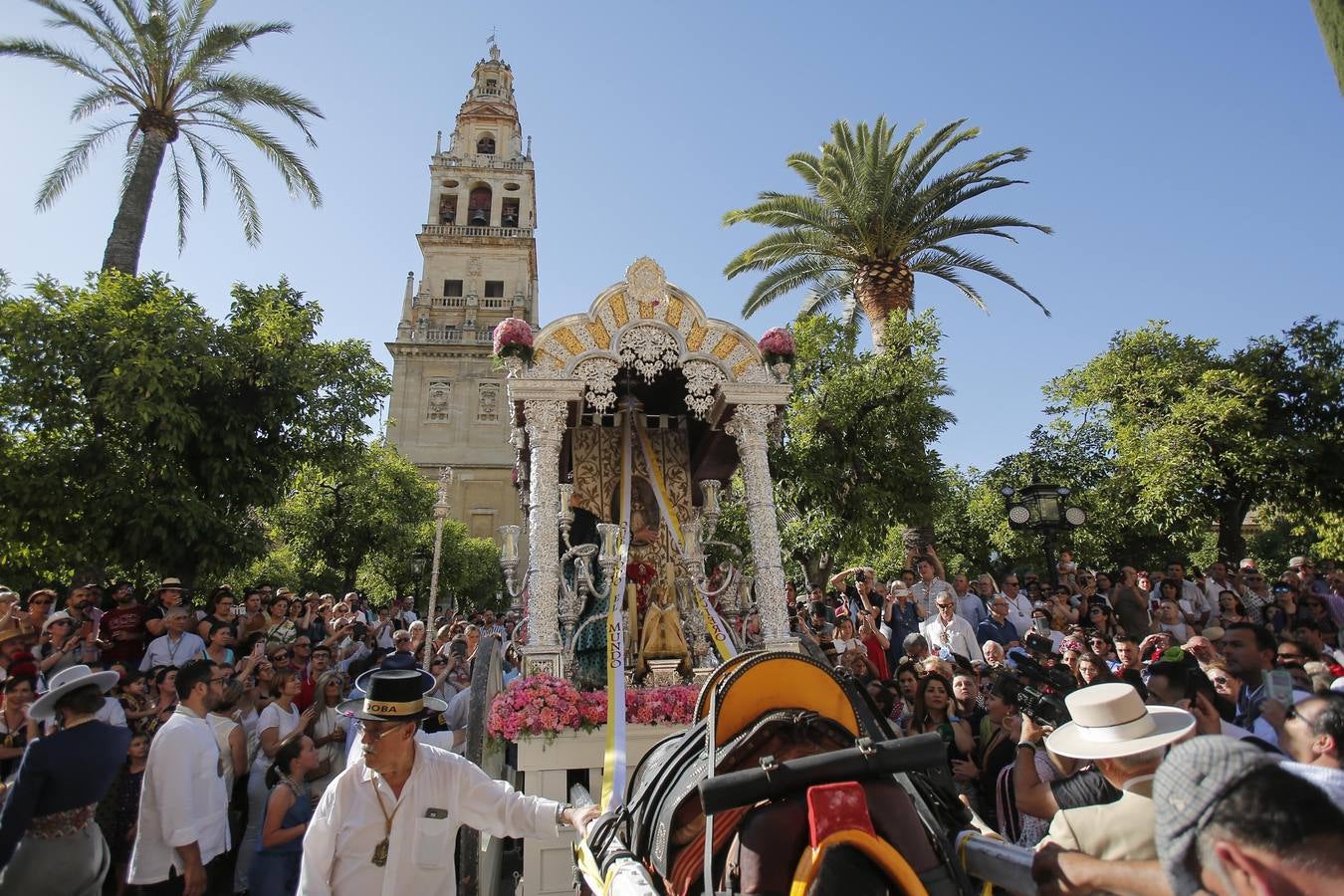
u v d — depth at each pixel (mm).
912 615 10758
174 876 5133
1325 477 20047
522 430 8406
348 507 27766
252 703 7812
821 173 19312
